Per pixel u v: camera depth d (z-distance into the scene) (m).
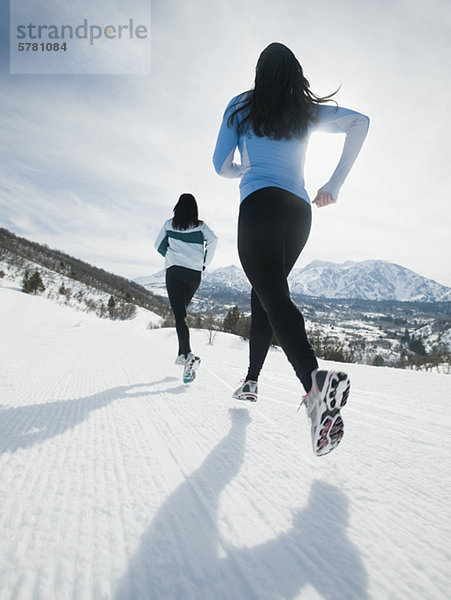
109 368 3.12
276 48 1.27
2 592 0.48
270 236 1.10
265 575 0.54
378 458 1.09
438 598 0.50
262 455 1.06
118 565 0.55
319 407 0.83
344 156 1.33
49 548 0.58
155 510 0.72
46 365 3.10
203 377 2.73
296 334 0.91
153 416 1.47
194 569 0.55
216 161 1.48
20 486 0.80
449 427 1.55
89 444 1.09
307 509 0.75
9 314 18.11
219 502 0.77
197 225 2.77
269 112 1.22
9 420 1.32
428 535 0.67
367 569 0.57
